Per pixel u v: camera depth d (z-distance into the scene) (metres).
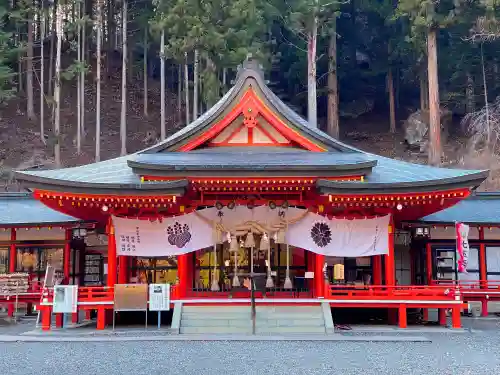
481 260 26.20
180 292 20.98
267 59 46.38
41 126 52.41
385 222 21.16
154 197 19.41
